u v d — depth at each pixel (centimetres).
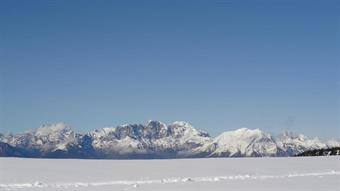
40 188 2961
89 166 4653
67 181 3359
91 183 3212
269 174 3916
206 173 4009
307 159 5925
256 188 2975
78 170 4197
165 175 3828
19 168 4338
